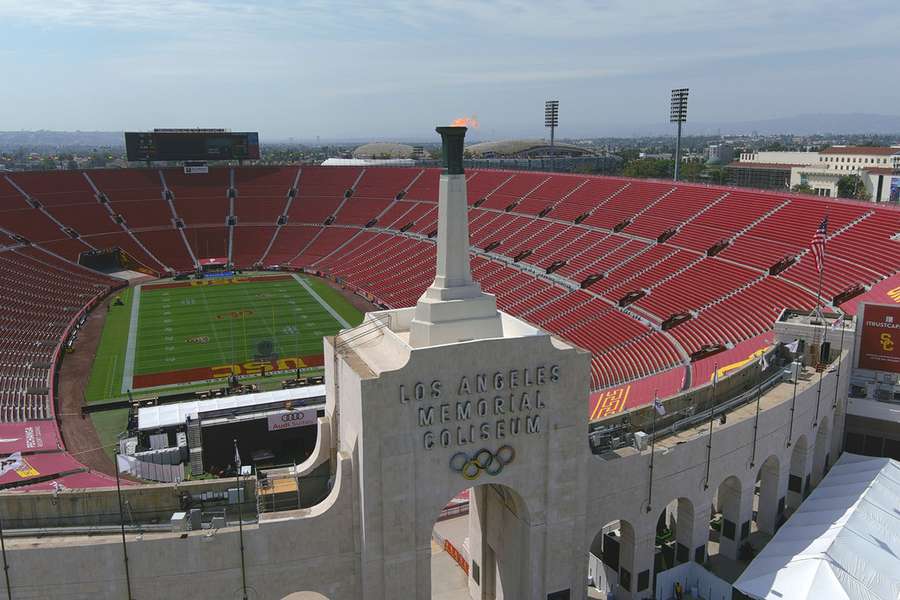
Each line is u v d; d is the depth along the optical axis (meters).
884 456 51.69
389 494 32.59
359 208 170.88
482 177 164.00
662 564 43.50
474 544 42.12
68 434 70.88
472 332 36.28
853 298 69.69
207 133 170.88
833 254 80.56
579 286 103.25
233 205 170.88
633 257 104.75
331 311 118.88
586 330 89.69
